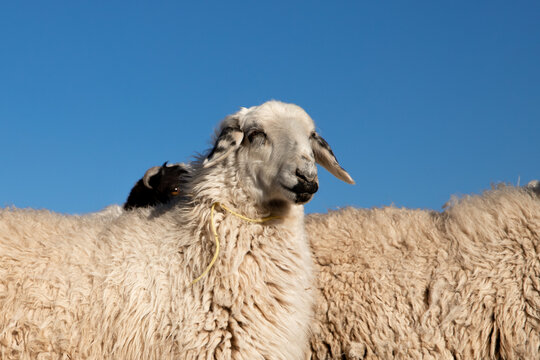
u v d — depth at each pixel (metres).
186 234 6.39
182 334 5.88
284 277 6.36
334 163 7.14
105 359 6.04
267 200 6.45
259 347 6.00
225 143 6.48
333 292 7.43
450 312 6.93
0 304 6.14
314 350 7.36
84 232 6.80
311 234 8.05
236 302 6.06
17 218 7.05
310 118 6.95
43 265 6.36
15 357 6.05
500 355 6.86
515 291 6.90
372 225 7.91
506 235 7.26
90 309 6.12
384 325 7.10
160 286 6.13
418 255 7.45
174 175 8.76
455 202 8.01
